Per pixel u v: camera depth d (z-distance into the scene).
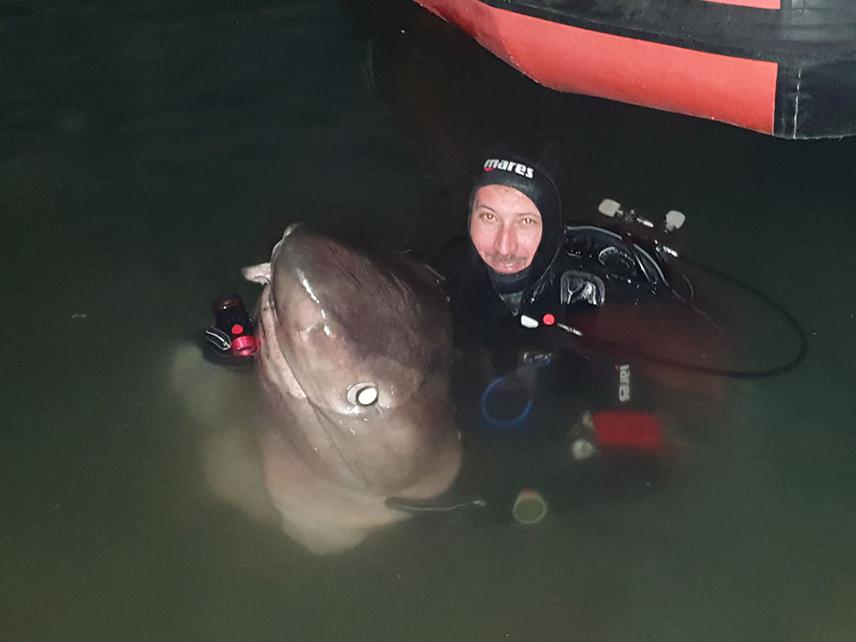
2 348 1.82
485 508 1.54
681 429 1.62
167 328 1.84
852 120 1.89
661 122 2.31
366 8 2.70
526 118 2.32
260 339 1.44
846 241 2.00
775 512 1.55
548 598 1.47
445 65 2.49
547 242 1.56
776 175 2.17
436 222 2.00
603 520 1.54
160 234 2.03
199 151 2.23
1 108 2.34
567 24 2.08
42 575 1.51
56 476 1.63
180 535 1.55
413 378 1.33
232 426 1.62
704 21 1.91
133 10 2.69
